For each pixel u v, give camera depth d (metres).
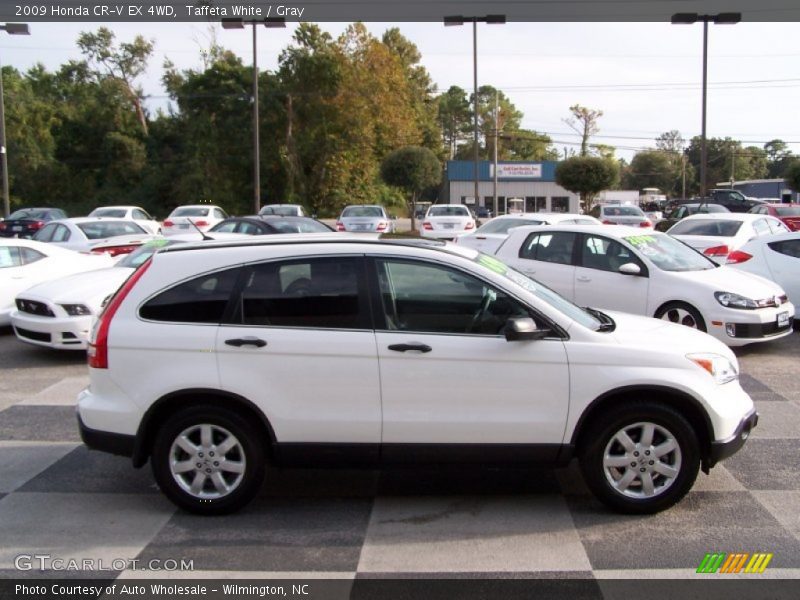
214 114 54.69
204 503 4.68
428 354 4.55
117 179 61.09
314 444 4.61
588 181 44.81
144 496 5.12
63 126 62.62
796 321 11.45
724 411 4.63
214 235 15.37
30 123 60.78
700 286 9.02
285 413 4.58
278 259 4.73
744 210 37.97
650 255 9.54
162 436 4.64
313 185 56.62
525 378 4.57
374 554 4.25
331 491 5.20
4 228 27.38
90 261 11.84
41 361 9.38
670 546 4.33
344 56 55.25
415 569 4.08
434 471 5.05
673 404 4.69
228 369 4.58
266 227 16.50
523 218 16.94
